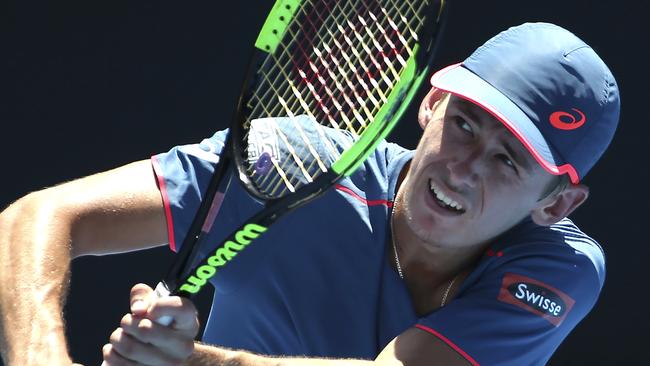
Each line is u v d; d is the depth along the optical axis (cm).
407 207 1398
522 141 1322
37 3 2406
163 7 2394
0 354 1355
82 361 2136
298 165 1380
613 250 2203
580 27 2327
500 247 1427
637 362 2162
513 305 1388
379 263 1431
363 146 1186
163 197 1400
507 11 2341
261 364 1241
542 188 1373
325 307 1434
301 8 1307
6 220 1340
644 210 2219
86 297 2167
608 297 2188
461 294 1427
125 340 1145
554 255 1424
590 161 1399
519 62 1370
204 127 2289
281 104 1438
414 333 1355
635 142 2253
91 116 2303
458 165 1340
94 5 2402
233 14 2378
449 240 1392
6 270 1287
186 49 2356
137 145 2281
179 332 1141
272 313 1451
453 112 1358
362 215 1430
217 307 1503
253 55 1262
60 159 2270
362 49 1516
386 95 1299
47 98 2320
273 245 1426
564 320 1428
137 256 2203
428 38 1173
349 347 1439
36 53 2358
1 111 2303
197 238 1218
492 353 1369
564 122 1362
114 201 1378
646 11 2331
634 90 2281
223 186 1222
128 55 2355
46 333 1238
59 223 1330
